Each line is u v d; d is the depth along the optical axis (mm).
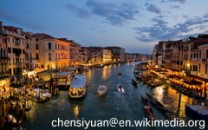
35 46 48938
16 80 31172
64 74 36719
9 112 19688
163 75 47656
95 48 131250
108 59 134125
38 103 24766
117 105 25125
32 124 18328
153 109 22312
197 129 17234
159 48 73500
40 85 31891
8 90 26344
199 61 30156
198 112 18984
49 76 40344
